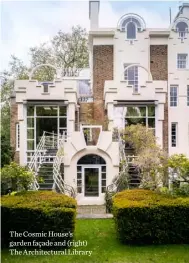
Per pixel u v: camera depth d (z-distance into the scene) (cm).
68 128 2512
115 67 2988
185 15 3153
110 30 2980
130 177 2233
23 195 1398
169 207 1264
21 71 4428
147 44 3008
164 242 1273
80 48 4491
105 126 2791
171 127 2970
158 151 2130
